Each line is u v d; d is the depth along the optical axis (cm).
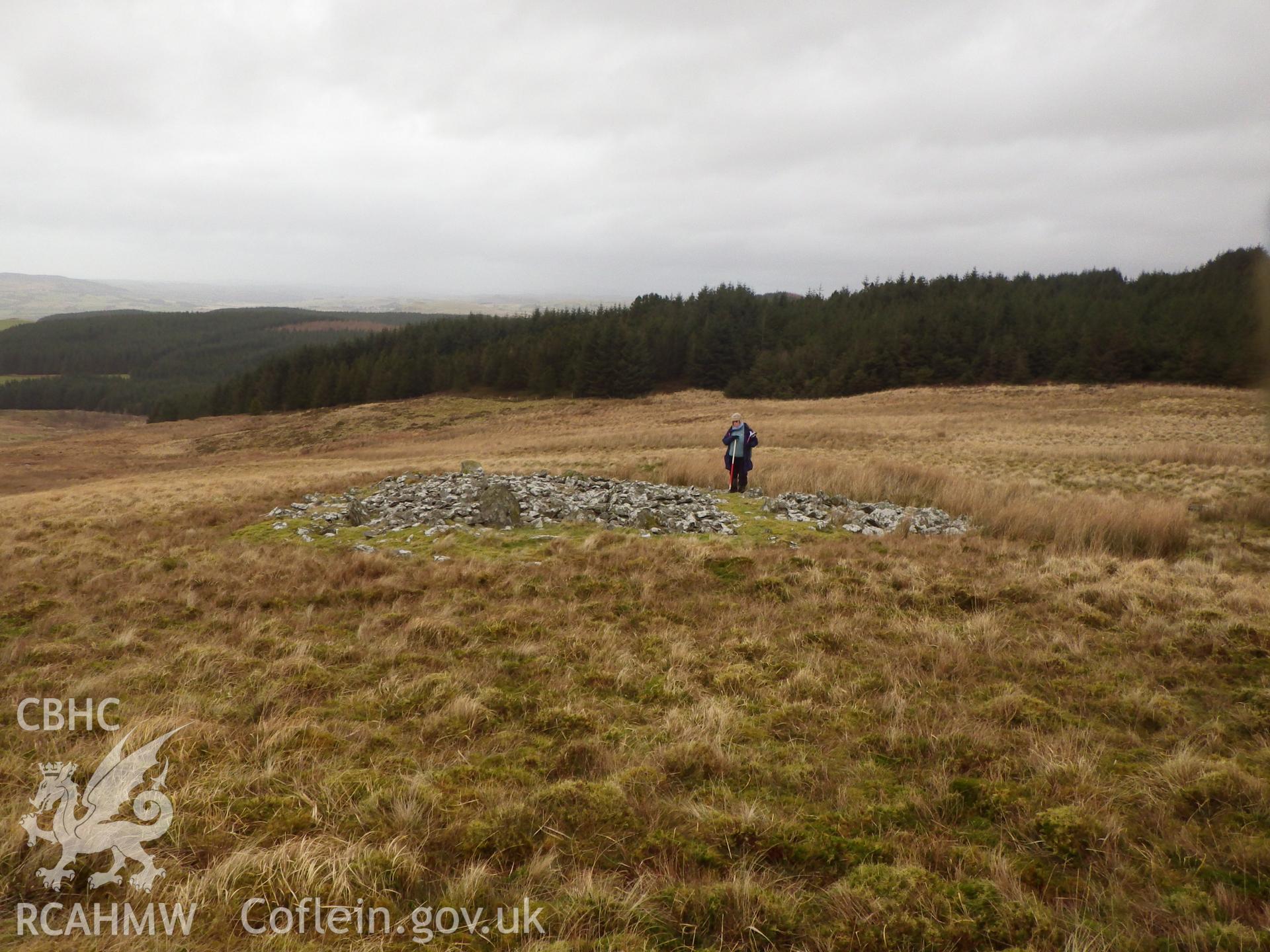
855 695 559
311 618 770
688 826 380
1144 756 461
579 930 300
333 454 5422
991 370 7706
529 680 598
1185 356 6762
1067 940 291
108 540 1300
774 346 9344
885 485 1630
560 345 9281
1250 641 647
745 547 1052
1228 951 285
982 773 437
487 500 1305
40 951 277
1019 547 1090
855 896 320
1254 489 1877
